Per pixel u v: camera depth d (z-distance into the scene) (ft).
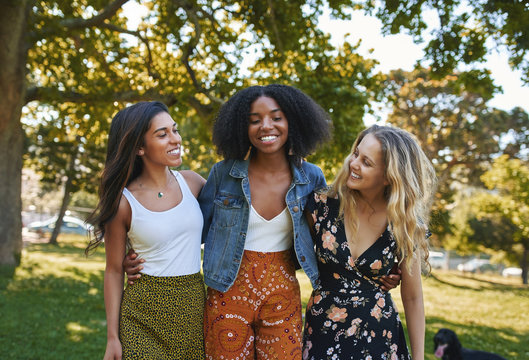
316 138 8.79
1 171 34.22
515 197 78.74
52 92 35.42
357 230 8.03
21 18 30.45
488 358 17.04
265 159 8.55
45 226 96.27
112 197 7.77
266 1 33.86
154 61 41.27
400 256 8.02
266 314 8.07
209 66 38.81
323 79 34.60
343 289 7.98
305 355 8.03
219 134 8.66
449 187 89.66
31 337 18.03
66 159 75.82
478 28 25.31
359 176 7.84
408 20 25.59
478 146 86.17
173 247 7.80
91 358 16.20
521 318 35.37
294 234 8.19
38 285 29.66
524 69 23.62
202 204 8.84
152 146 7.81
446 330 17.74
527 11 23.02
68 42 37.19
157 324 7.63
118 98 37.58
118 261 7.91
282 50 34.17
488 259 124.77
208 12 35.99
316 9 33.30
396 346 7.93
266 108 8.09
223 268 8.07
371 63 36.91
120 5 32.81
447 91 84.58
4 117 32.65
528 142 87.45
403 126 89.20
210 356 8.01
